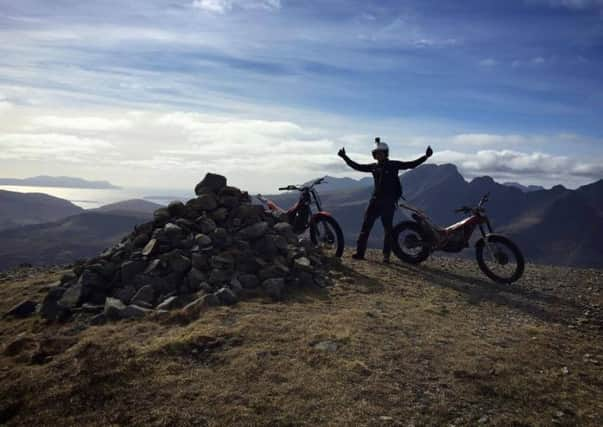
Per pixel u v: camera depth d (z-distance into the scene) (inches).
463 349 133.5
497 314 176.6
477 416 98.3
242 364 117.3
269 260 199.8
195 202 219.1
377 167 252.4
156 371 114.0
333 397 102.3
